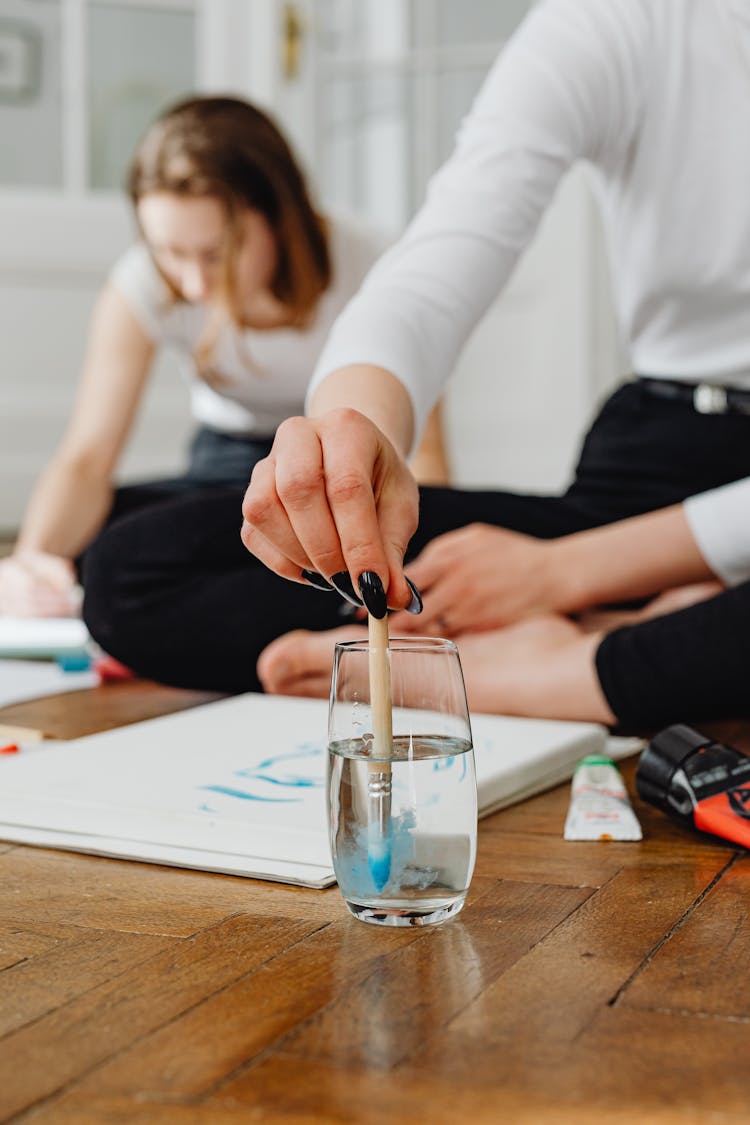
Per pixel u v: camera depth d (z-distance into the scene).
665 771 0.80
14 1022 0.51
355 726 0.63
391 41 3.50
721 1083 0.46
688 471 1.37
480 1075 0.46
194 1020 0.51
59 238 3.22
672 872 0.71
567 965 0.57
